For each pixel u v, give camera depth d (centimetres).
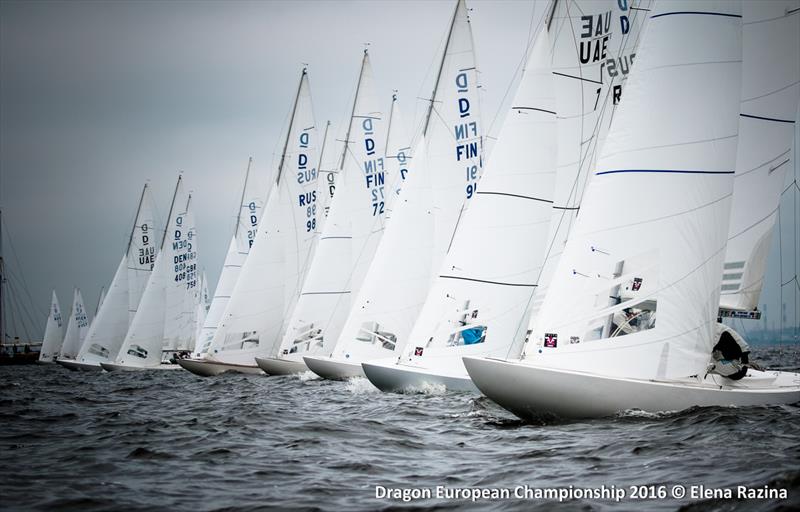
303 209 16162
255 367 15462
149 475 4697
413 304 11069
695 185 6188
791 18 7762
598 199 6312
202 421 7169
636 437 5325
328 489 4266
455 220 11056
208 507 3947
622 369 6116
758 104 7819
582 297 6244
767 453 4691
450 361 8562
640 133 6262
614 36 9069
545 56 8238
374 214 13775
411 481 4422
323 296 13750
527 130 8162
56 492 4278
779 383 7062
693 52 6272
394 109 13862
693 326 6166
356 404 8231
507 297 8181
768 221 7775
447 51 11081
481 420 6650
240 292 15538
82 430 6719
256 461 5081
